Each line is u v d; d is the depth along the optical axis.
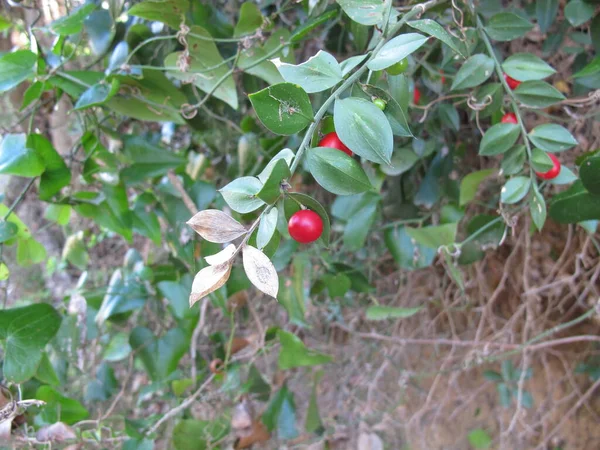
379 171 0.36
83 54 0.43
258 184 0.20
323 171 0.21
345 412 0.58
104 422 0.41
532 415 0.55
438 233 0.34
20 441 0.31
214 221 0.19
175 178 0.39
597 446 0.51
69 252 0.46
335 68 0.21
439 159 0.39
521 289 0.51
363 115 0.20
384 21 0.22
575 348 0.53
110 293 0.38
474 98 0.29
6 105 0.52
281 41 0.32
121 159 0.38
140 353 0.38
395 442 0.58
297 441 0.55
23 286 0.72
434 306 0.57
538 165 0.27
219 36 0.38
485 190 0.44
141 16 0.32
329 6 0.32
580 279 0.48
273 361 0.56
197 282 0.18
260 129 0.42
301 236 0.20
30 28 0.31
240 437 0.39
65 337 0.36
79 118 0.37
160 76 0.34
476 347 0.49
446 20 0.30
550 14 0.33
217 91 0.34
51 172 0.32
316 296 0.48
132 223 0.37
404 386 0.51
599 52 0.31
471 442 0.53
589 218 0.28
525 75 0.27
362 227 0.37
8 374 0.30
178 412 0.38
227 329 0.55
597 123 0.39
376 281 0.54
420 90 0.37
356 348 0.57
